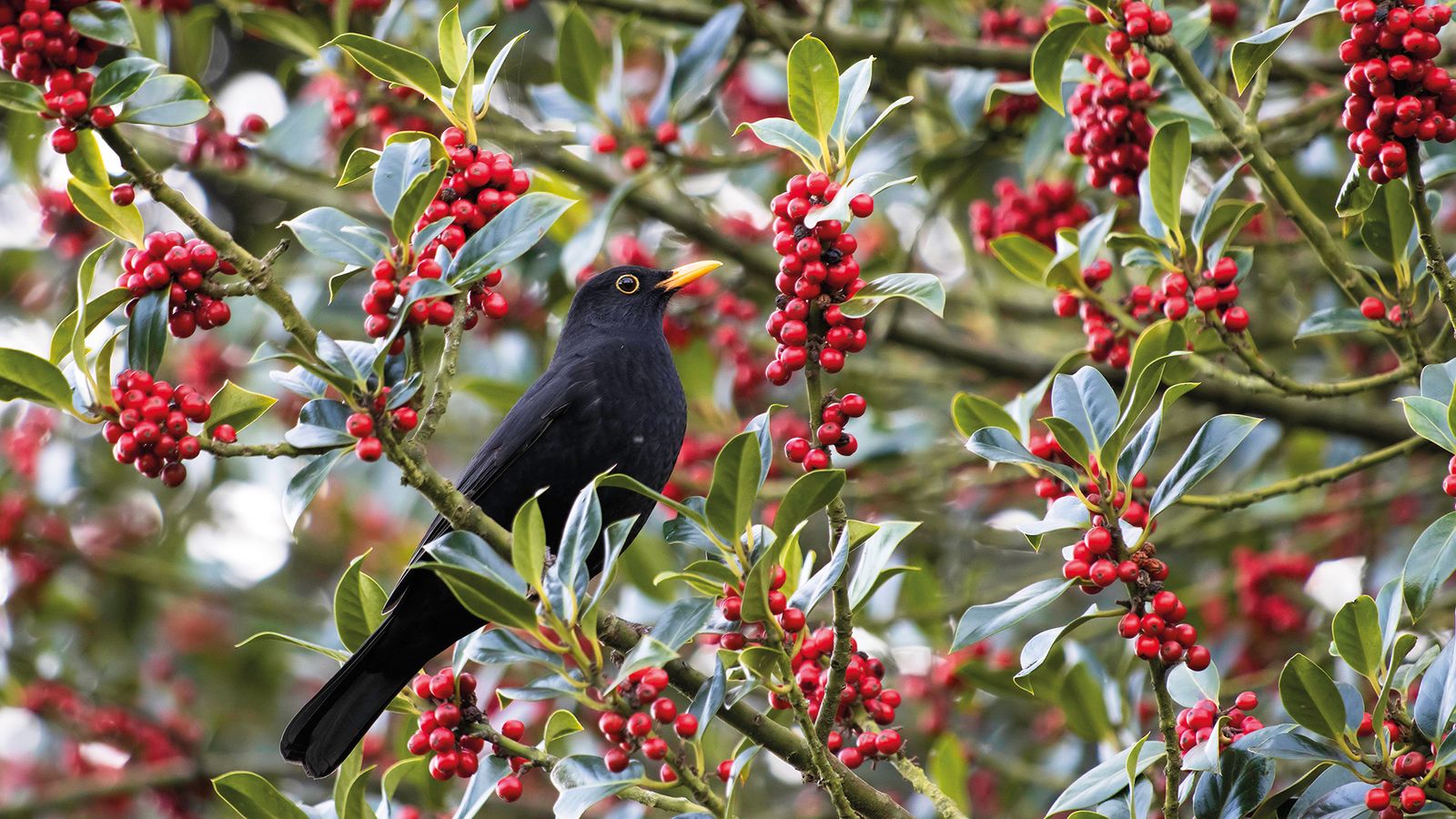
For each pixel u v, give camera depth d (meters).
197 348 15.04
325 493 16.52
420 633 8.39
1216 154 10.30
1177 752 6.30
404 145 7.23
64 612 15.17
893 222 15.58
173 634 16.28
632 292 10.35
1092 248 8.78
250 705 16.14
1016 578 13.77
